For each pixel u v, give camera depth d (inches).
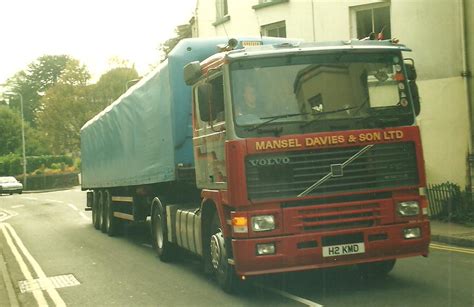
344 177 280.4
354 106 288.5
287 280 336.5
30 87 3750.0
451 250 421.7
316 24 733.3
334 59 292.2
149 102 462.0
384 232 283.0
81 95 2448.3
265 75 287.4
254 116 281.9
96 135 724.7
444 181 599.2
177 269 406.3
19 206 1341.0
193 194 418.3
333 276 341.1
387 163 286.0
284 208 276.2
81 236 670.5
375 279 327.6
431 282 314.8
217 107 307.4
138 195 556.1
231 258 306.5
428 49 606.5
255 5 818.8
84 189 840.9
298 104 285.1
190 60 403.5
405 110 293.1
